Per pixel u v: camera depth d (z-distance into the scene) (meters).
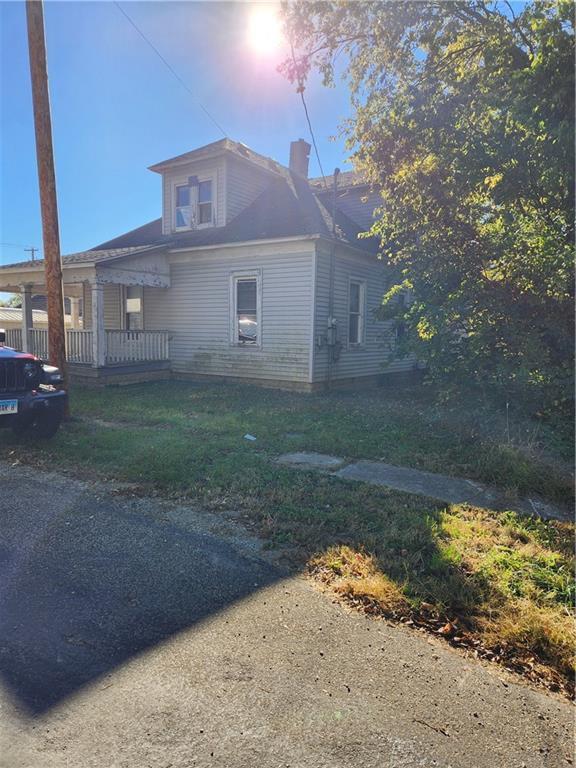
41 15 6.48
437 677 2.19
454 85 6.73
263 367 11.72
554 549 3.47
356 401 10.02
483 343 6.16
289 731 1.87
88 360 11.67
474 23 7.68
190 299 12.77
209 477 4.81
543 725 1.94
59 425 6.37
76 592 2.82
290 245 10.98
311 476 4.98
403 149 6.97
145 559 3.21
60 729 1.86
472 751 1.80
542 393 5.90
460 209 6.41
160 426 7.32
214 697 2.04
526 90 5.69
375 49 8.66
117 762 1.72
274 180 14.78
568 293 5.83
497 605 2.72
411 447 6.23
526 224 6.18
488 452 5.63
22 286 13.10
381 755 1.78
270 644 2.38
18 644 2.36
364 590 2.83
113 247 15.41
